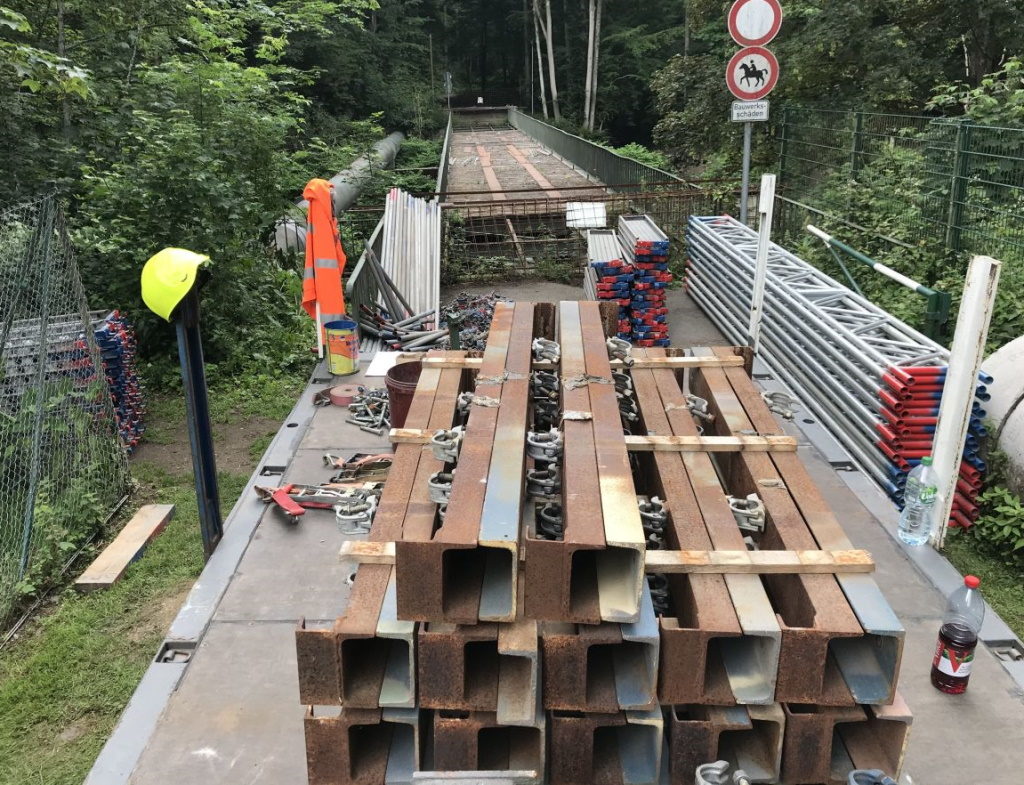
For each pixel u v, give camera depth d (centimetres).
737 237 996
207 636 366
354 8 1755
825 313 629
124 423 666
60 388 570
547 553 225
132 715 320
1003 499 489
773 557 254
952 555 483
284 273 1027
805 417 600
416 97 3966
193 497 593
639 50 4812
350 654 246
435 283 1084
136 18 1123
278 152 1140
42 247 570
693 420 363
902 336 580
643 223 1095
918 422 489
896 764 239
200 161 836
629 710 237
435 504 282
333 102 3484
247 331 875
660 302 938
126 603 464
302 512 460
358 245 1302
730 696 233
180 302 396
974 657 350
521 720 232
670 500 292
